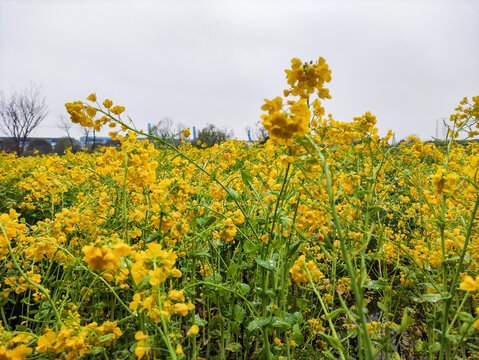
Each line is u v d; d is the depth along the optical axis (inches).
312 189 71.2
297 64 58.4
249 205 99.3
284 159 55.4
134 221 74.5
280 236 62.6
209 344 85.1
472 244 65.1
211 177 73.5
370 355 41.9
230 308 75.2
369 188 66.0
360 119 72.3
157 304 44.7
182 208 65.9
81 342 44.3
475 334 72.0
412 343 89.1
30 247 68.8
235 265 69.5
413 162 100.8
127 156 64.1
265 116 46.4
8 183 214.4
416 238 108.5
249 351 93.7
